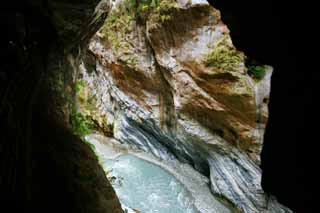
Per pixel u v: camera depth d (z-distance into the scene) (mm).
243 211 10883
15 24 4801
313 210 4059
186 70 12492
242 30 5609
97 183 7418
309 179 4109
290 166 4520
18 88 4902
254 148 10688
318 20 3922
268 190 5230
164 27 12781
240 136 11148
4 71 4398
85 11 8188
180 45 12641
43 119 6773
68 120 9383
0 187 3996
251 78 10867
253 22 5223
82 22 8727
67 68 10070
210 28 11758
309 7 4023
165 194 12422
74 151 7480
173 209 11617
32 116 6062
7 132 4270
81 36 10109
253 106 10562
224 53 11266
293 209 4547
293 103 4520
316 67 4023
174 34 12672
